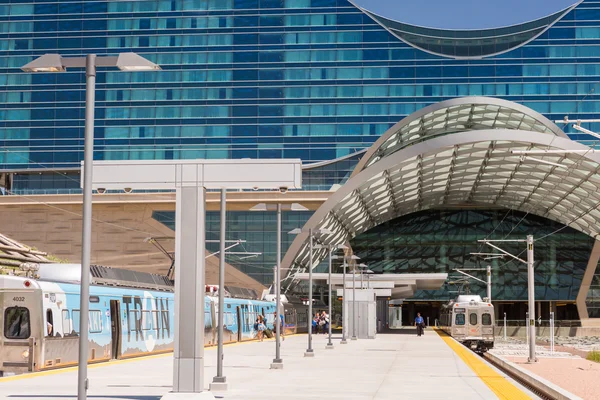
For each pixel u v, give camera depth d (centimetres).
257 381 2141
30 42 9981
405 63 9844
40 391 1734
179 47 9919
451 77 9819
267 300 6775
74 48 9994
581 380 3027
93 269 3086
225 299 5162
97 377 2180
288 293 9231
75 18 10050
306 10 9950
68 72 9862
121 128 9775
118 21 10019
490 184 9194
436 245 10394
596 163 7094
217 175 1677
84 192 1302
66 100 9806
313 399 1650
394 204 9694
